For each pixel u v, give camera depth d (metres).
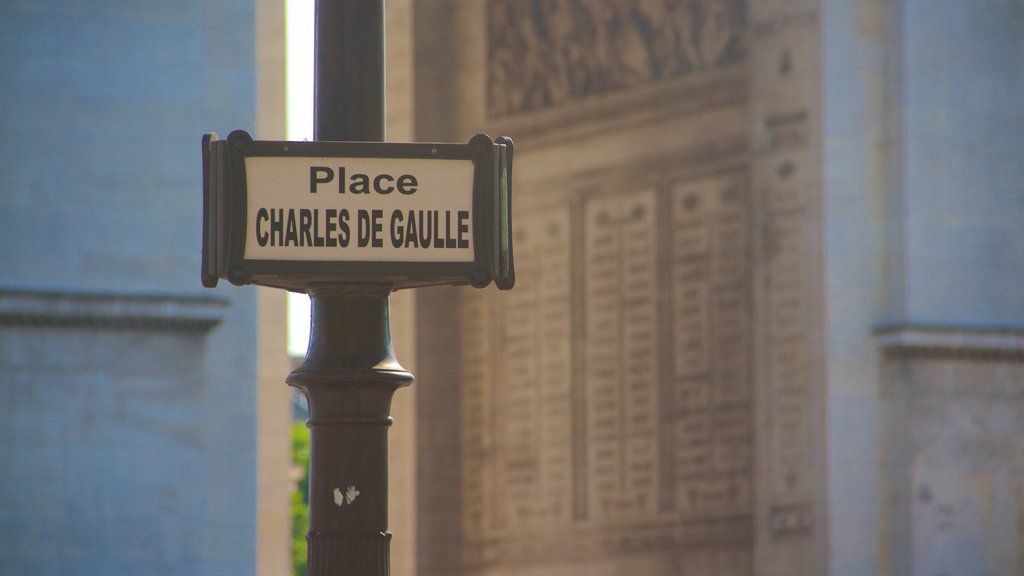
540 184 189.25
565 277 186.25
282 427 163.75
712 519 168.00
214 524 134.38
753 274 157.62
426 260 26.09
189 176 134.75
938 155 153.38
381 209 26.06
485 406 193.38
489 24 195.00
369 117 26.81
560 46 187.50
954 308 152.62
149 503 132.88
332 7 26.92
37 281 131.62
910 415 151.12
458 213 26.20
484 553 191.75
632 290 178.88
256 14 137.75
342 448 25.97
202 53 135.50
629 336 179.00
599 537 180.12
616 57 181.38
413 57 199.12
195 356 134.62
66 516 131.25
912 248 151.62
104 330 132.50
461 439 195.00
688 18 173.62
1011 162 155.62
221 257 25.81
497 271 26.14
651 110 177.62
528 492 188.38
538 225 189.25
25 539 130.25
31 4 132.88
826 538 149.12
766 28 157.88
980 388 153.38
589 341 183.25
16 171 132.00
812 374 151.50
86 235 132.75
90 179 133.00
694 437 170.88
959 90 154.62
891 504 150.75
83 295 131.38
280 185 25.97
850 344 151.12
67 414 131.75
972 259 153.75
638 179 179.12
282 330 164.62
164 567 132.75
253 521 135.00
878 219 153.00
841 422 150.00
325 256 25.92
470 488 193.88
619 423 179.25
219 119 136.62
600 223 182.88
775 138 156.62
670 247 175.12
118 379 132.75
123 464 132.50
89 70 133.62
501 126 192.75
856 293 151.88
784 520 152.75
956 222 153.50
